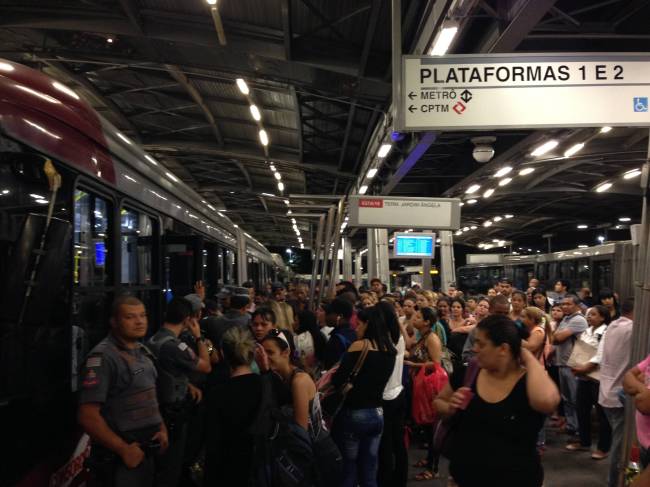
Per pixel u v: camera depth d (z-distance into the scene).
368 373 4.94
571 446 7.68
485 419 3.17
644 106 5.61
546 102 5.60
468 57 5.61
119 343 3.73
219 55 12.71
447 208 13.58
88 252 4.24
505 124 5.57
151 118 21.31
